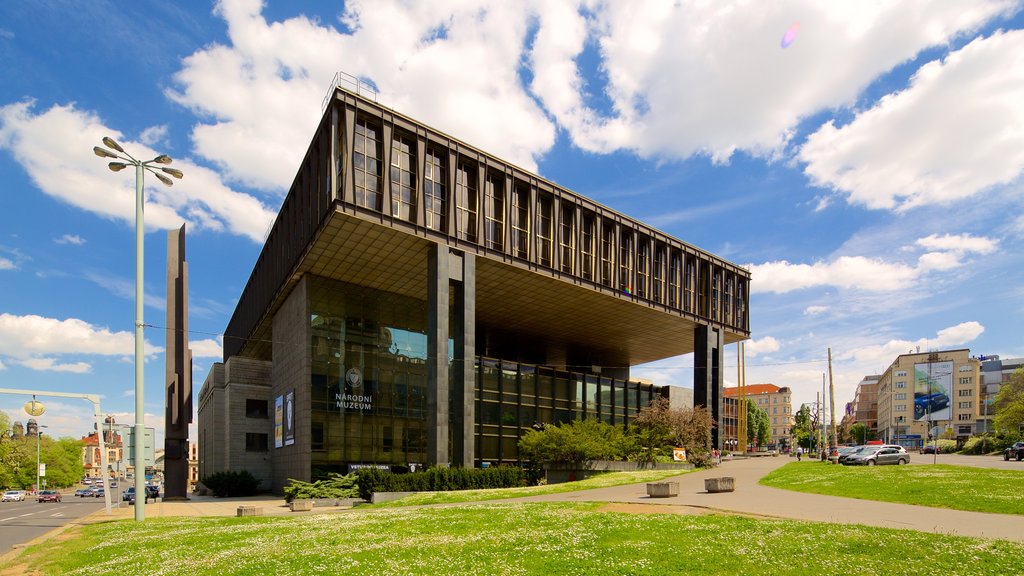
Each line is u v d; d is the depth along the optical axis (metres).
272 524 19.86
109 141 24.42
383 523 17.69
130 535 18.86
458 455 39.88
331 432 45.22
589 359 81.12
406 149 41.22
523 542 13.18
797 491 26.12
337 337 47.66
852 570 9.97
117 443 138.62
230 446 55.41
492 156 45.56
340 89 37.91
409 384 51.53
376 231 39.47
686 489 28.30
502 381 55.09
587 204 52.62
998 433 85.62
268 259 58.31
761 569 10.27
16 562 14.77
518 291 52.50
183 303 53.19
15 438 103.75
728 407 127.62
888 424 146.50
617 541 12.94
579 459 44.31
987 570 9.73
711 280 66.38
